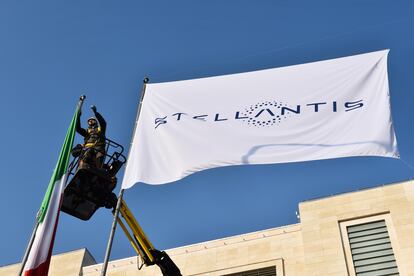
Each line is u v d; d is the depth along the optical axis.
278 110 19.58
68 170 17.98
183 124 19.89
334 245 25.95
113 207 18.41
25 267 15.86
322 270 25.23
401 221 25.86
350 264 25.27
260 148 18.67
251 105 20.03
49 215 16.64
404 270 24.31
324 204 27.67
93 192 18.00
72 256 30.02
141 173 18.59
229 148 18.89
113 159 18.88
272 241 27.36
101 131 18.98
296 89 20.05
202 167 18.55
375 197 27.11
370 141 17.81
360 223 26.50
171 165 18.88
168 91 21.03
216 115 19.97
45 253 16.00
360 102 18.91
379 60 19.67
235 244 27.88
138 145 19.44
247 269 26.67
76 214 18.09
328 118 18.84
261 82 20.64
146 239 18.88
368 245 25.70
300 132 18.78
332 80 19.83
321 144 18.27
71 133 18.59
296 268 25.94
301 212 27.73
